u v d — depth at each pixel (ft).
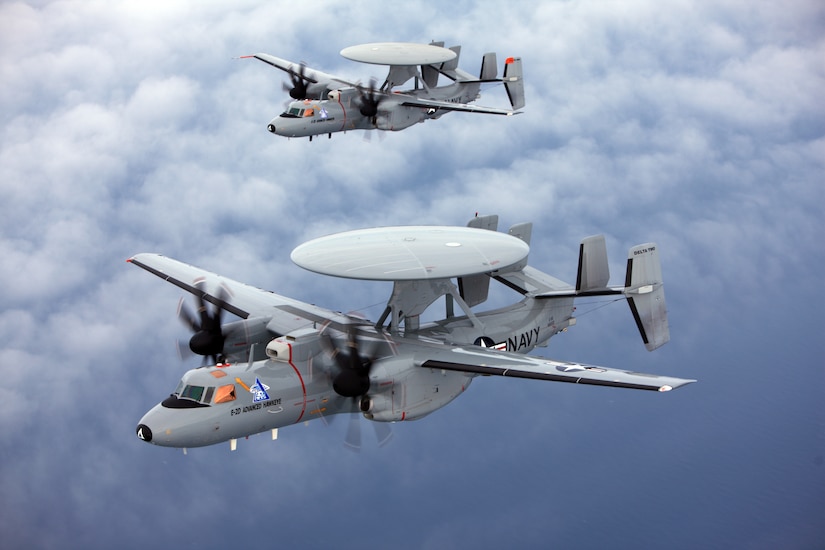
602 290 107.65
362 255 93.61
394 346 96.94
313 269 91.04
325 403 94.22
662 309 108.78
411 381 94.99
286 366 91.71
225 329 103.09
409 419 95.91
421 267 90.74
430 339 101.55
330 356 90.89
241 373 89.04
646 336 107.14
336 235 100.37
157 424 84.43
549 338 117.70
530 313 113.39
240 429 88.22
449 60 182.60
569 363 93.15
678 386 83.97
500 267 92.48
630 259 104.37
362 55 170.30
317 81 174.09
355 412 92.12
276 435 93.91
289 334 94.07
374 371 92.53
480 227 112.47
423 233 100.48
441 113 178.19
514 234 117.39
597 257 108.99
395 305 100.53
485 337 106.42
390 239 98.27
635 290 105.50
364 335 97.55
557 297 111.75
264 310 111.24
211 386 86.58
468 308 105.91
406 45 178.60
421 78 184.65
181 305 101.50
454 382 98.99
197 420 85.51
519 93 193.16
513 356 96.17
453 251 94.94
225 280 123.13
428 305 103.60
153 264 128.57
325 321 106.11
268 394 89.35
